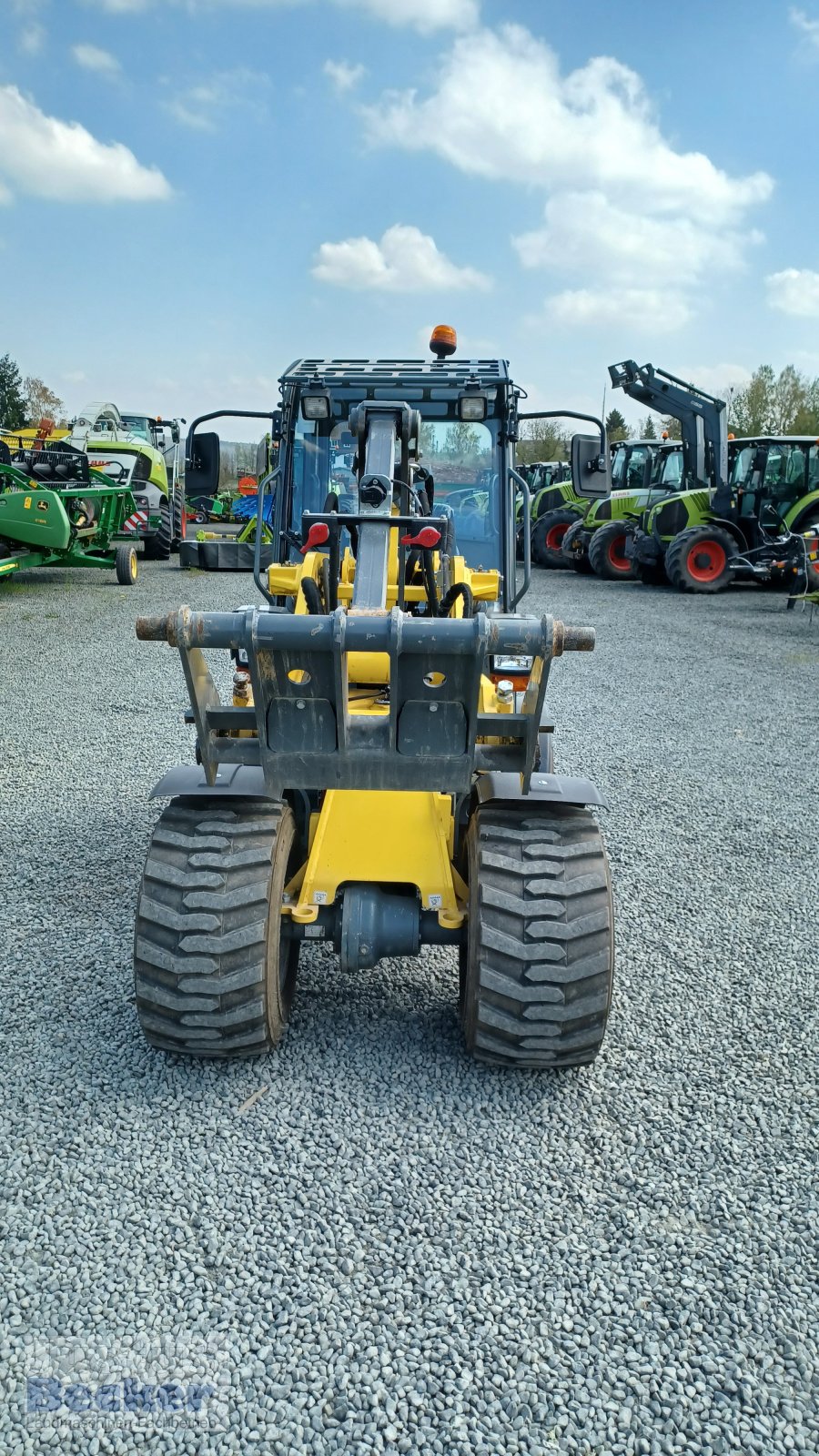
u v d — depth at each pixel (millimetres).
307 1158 2637
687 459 16250
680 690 8508
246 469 23234
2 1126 2730
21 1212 2434
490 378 4637
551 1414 1957
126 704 7539
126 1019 3248
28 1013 3279
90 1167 2590
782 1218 2486
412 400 4727
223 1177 2566
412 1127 2768
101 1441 1882
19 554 12711
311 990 3482
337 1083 2941
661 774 6129
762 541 15570
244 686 3988
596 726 7254
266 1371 2033
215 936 2732
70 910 4066
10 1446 1862
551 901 2736
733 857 4832
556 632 2414
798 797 5746
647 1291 2254
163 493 17578
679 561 15234
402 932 2918
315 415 4535
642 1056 3158
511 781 3012
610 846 4938
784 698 8258
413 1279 2268
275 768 2631
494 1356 2078
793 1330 2160
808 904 4320
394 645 2375
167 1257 2318
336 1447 1883
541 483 24328
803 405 51438
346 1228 2410
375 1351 2078
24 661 9055
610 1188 2564
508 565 4844
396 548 3527
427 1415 1950
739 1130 2807
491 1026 2756
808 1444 1909
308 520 3205
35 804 5340
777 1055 3189
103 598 13000
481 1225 2430
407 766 2604
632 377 15922
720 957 3828
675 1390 2014
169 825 2889
